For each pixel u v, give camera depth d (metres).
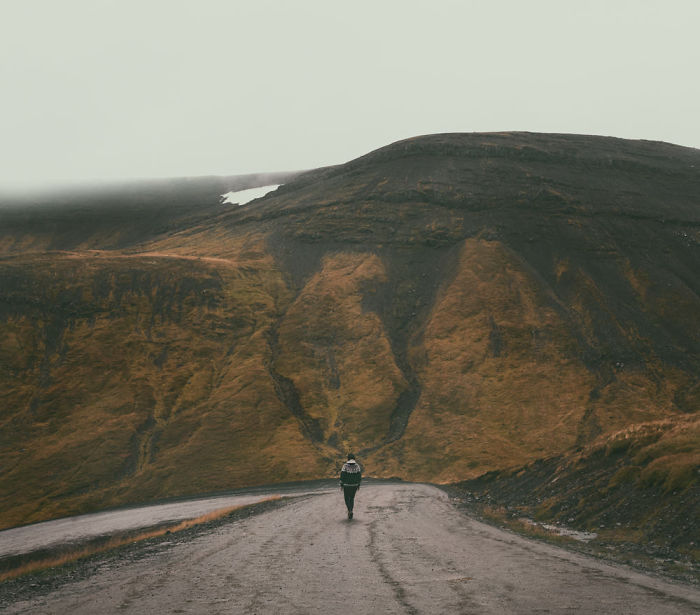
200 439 111.50
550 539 16.50
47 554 42.41
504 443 107.44
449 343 145.38
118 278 178.12
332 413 123.69
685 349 139.38
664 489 18.78
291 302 173.88
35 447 114.31
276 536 17.86
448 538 16.17
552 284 167.00
